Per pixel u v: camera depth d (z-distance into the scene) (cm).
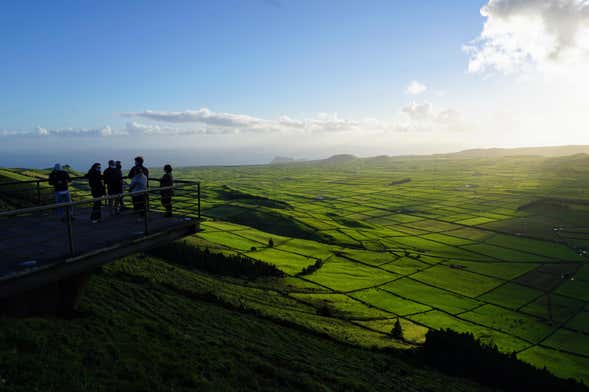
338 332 4678
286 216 16900
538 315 8419
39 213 1686
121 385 1133
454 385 3572
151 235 1346
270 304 5772
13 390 937
